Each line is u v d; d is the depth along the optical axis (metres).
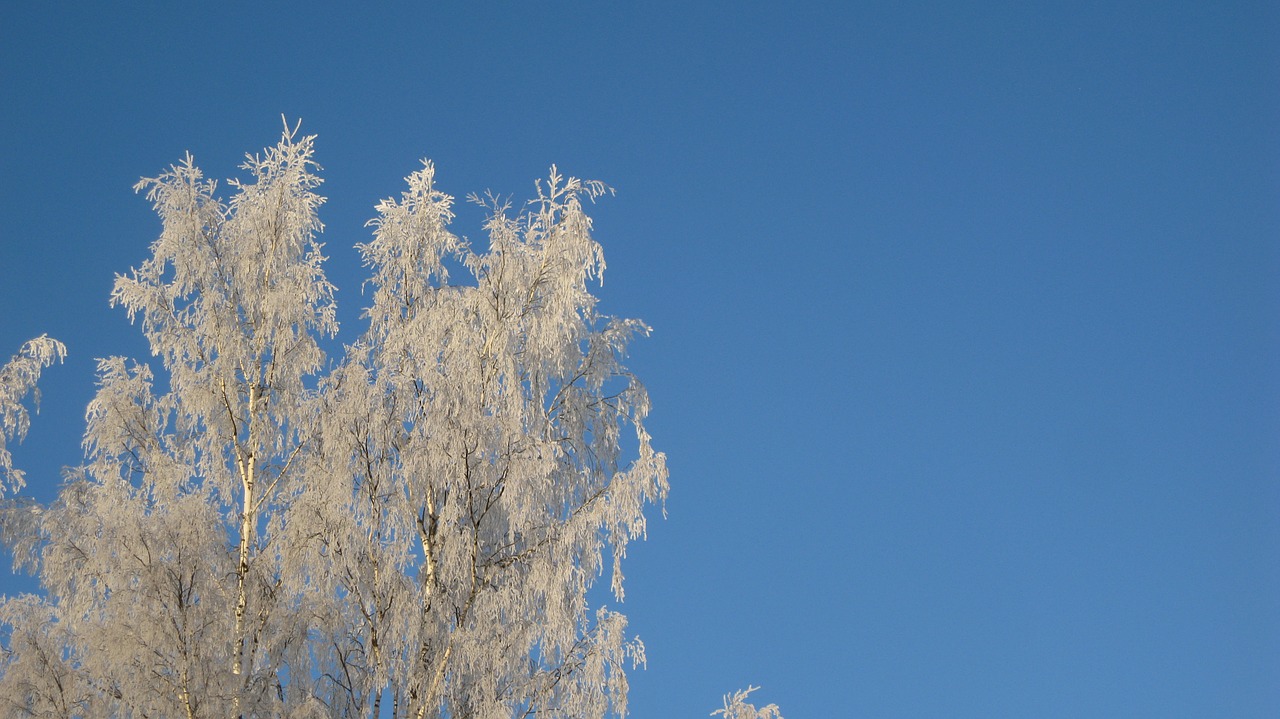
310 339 18.73
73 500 17.89
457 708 16.56
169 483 17.00
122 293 18.50
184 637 15.66
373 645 16.72
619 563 17.39
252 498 18.09
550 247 18.69
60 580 17.00
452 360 17.75
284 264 19.08
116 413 17.95
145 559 16.19
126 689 15.27
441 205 19.45
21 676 15.48
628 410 19.14
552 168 19.30
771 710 16.52
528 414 18.33
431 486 17.25
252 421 18.28
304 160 19.69
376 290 18.94
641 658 16.77
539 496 17.45
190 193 19.17
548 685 16.53
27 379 18.81
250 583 16.98
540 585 16.84
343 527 16.73
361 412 17.42
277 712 15.79
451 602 16.98
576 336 19.05
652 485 17.44
